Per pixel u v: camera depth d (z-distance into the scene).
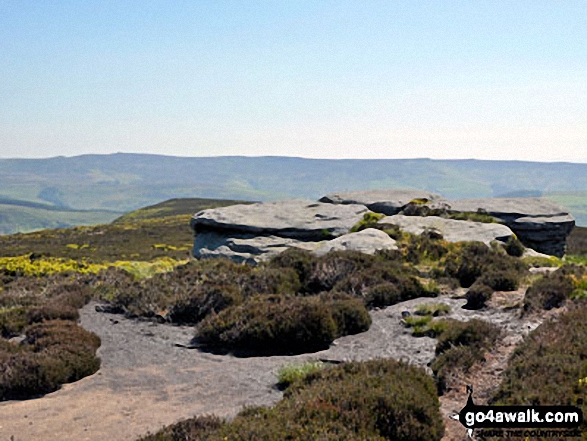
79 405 11.29
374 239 26.75
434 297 20.20
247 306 17.39
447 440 8.48
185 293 20.58
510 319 15.56
